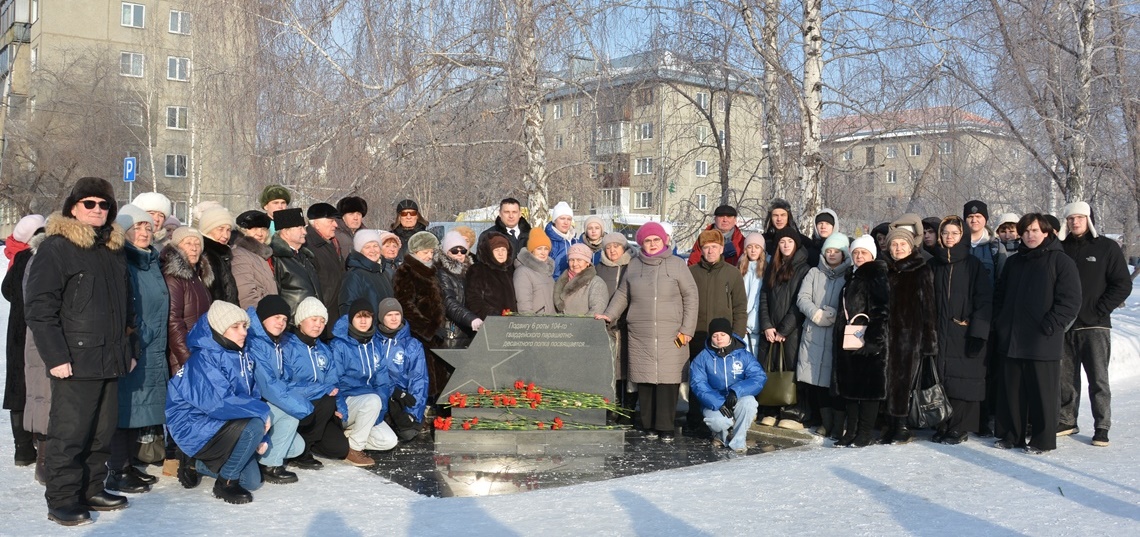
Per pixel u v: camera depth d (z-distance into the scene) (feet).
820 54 42.88
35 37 171.22
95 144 140.67
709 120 51.31
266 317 21.34
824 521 18.15
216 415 19.95
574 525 17.95
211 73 50.67
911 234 26.84
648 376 27.30
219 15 49.06
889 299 26.20
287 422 21.57
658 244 27.58
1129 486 21.15
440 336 28.25
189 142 125.18
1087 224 27.07
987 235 28.76
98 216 18.43
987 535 17.21
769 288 29.04
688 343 27.81
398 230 32.99
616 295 28.30
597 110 46.14
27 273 19.22
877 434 28.14
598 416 27.04
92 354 18.08
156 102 145.89
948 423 27.17
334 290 26.81
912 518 18.39
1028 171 53.57
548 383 27.37
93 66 147.43
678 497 20.21
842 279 27.25
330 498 20.31
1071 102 46.06
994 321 26.89
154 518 18.52
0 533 17.42
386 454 25.34
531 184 45.09
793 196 45.14
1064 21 46.11
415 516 18.85
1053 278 25.20
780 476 22.18
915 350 26.11
